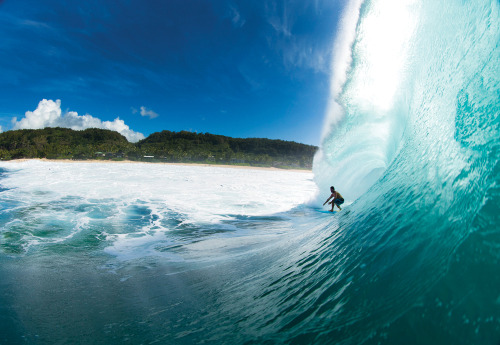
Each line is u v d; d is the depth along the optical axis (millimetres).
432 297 1952
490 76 3000
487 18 3445
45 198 14414
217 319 3146
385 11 9008
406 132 6348
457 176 2900
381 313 2172
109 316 3451
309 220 11133
